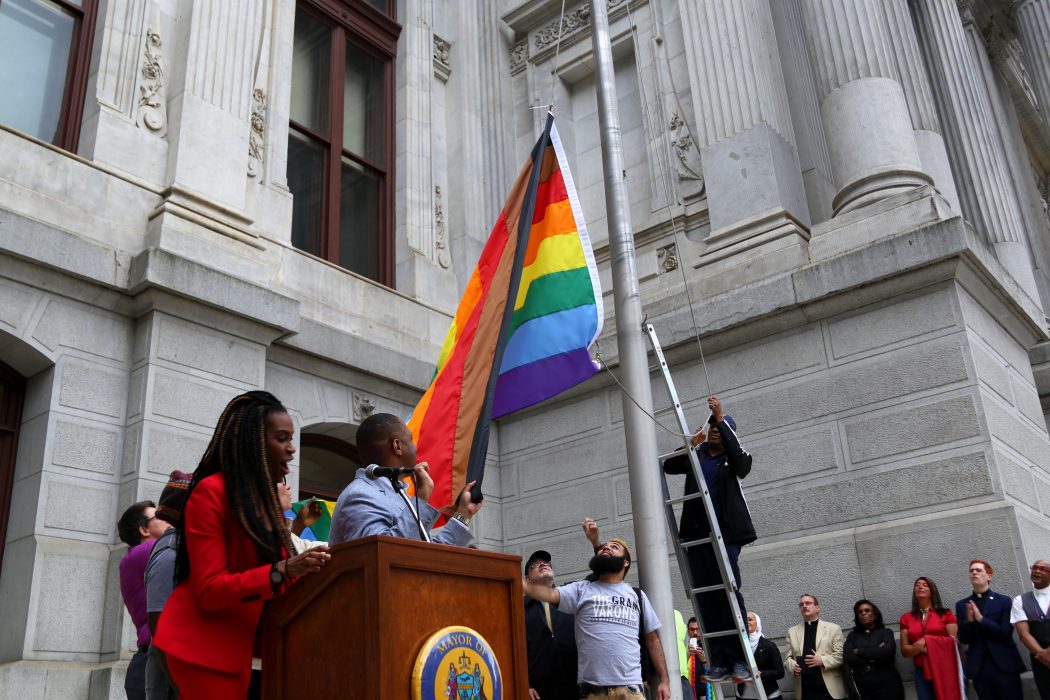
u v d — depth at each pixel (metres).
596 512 11.75
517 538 12.35
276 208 11.70
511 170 15.06
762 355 10.82
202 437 9.41
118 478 8.96
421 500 3.86
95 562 8.54
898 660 8.83
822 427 10.19
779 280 10.70
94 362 9.06
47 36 10.30
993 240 15.35
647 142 13.64
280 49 12.45
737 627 6.39
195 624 3.13
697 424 11.05
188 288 9.48
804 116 13.03
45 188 9.20
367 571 2.94
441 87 15.20
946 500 9.26
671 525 7.02
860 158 11.04
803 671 8.75
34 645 8.00
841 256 10.34
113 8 10.52
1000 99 20.44
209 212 10.34
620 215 7.45
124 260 9.38
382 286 12.57
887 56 11.53
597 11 8.21
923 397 9.66
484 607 3.29
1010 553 8.67
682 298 11.70
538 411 12.66
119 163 9.93
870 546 9.42
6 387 8.93
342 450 11.91
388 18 14.73
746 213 11.84
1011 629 8.01
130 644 8.29
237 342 10.03
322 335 11.17
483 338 6.19
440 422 6.01
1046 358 11.59
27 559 8.25
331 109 13.45
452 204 14.45
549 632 6.45
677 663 6.28
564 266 7.10
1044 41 16.80
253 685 3.72
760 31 12.80
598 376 12.07
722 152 12.33
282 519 3.33
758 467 10.49
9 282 8.66
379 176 13.99
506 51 15.93
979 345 9.78
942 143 13.26
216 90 10.88
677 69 13.61
